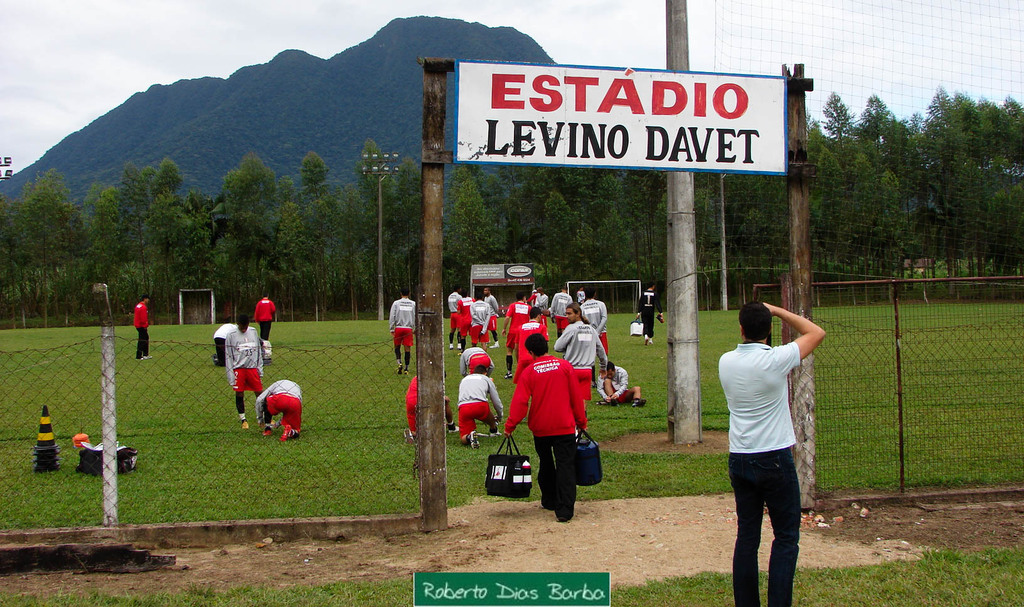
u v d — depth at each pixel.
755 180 13.41
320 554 5.27
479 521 6.07
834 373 13.38
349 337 26.73
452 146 5.93
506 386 14.00
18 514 6.10
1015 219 12.70
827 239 13.04
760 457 3.98
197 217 61.41
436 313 5.86
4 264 55.88
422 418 5.80
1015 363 14.05
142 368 17.12
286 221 62.12
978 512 6.03
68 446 8.82
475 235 60.75
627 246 61.72
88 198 70.31
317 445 8.79
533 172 68.19
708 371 15.12
